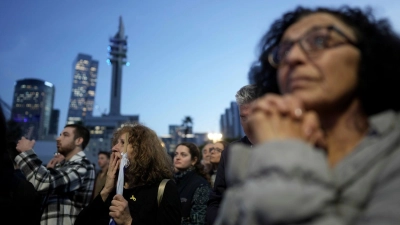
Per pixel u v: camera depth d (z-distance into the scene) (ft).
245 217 1.86
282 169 1.81
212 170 17.48
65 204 10.47
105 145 284.82
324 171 1.86
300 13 3.29
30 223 5.90
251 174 1.96
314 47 2.37
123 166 7.57
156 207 7.45
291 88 2.39
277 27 3.57
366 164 2.04
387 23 2.76
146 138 8.09
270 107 2.16
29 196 5.88
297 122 2.11
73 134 12.19
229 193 2.29
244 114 7.09
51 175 10.19
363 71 2.42
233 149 2.40
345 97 2.37
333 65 2.30
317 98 2.27
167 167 8.23
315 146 2.52
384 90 2.48
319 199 1.71
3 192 5.32
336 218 1.76
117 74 526.57
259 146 2.02
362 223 1.86
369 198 1.97
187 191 11.11
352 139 2.48
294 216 1.69
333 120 2.50
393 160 1.97
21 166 10.00
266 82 3.70
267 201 1.74
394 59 2.54
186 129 236.43
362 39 2.49
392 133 2.08
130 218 7.06
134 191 7.68
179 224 7.49
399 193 1.79
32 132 10.64
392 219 1.71
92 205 7.72
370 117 2.52
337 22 2.59
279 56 2.71
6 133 5.36
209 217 7.24
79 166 11.14
